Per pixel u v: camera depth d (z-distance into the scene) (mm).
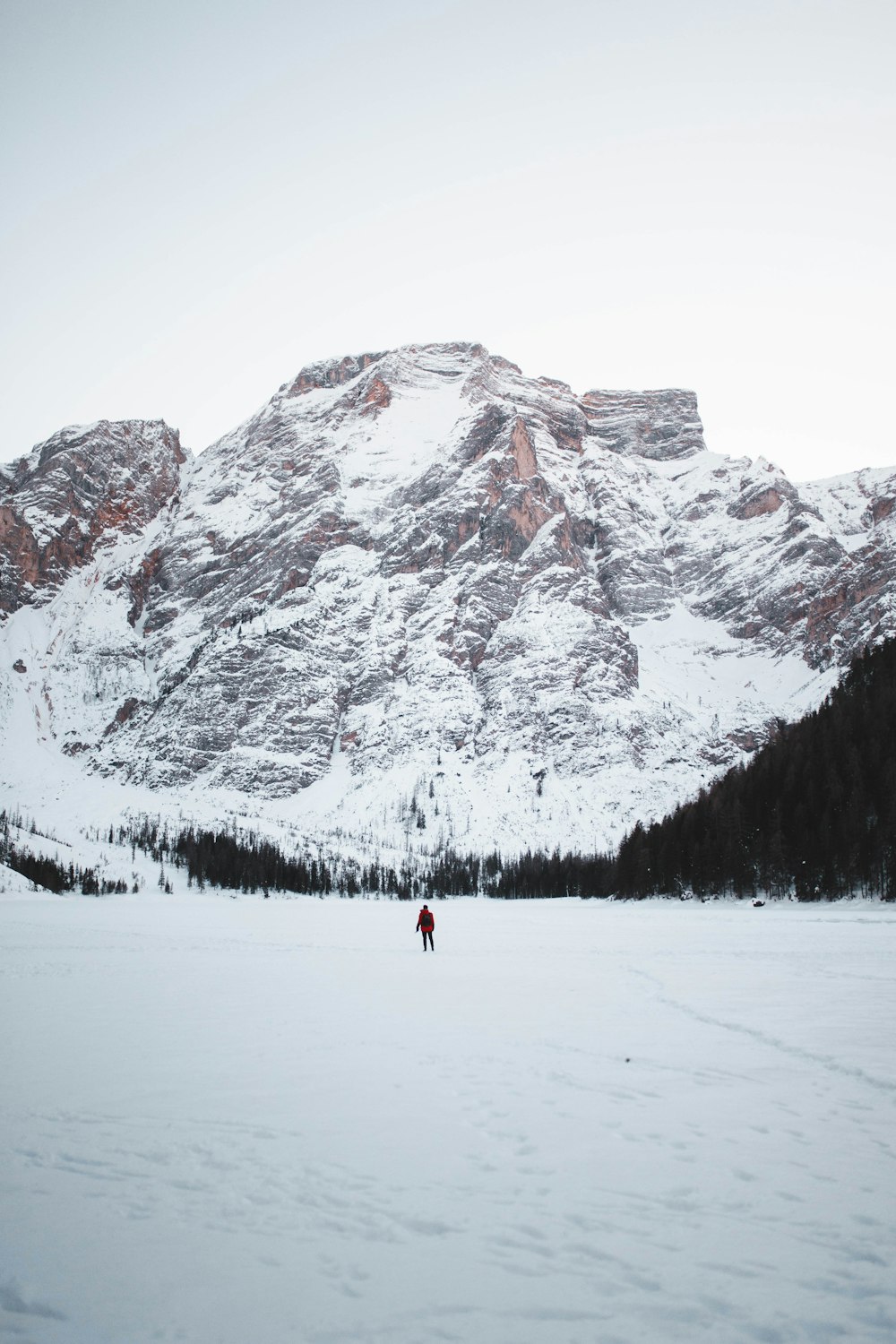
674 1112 17672
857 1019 28531
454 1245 11867
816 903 124625
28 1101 18625
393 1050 23906
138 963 51000
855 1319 10023
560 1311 10203
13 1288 10773
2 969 46000
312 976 44406
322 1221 12625
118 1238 12094
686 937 77125
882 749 143750
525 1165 14711
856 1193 13539
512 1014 30406
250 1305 10367
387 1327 9898
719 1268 11227
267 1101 18578
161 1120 17250
